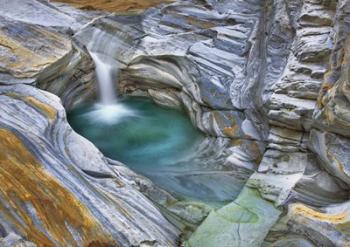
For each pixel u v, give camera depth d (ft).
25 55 30.86
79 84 35.86
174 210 22.57
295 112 24.43
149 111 36.76
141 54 36.09
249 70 32.35
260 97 27.78
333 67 22.48
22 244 15.89
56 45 32.83
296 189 22.86
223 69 33.55
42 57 30.94
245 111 29.94
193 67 34.09
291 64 26.66
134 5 42.70
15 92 27.17
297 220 21.04
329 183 22.75
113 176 22.71
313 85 24.70
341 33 22.13
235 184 25.52
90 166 22.82
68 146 23.77
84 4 41.83
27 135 22.40
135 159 28.71
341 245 18.80
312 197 22.53
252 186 24.49
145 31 38.45
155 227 19.98
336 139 21.47
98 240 17.37
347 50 20.58
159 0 44.45
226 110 30.68
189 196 24.38
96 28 37.27
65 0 42.19
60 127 24.88
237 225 21.49
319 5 28.37
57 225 17.37
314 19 27.73
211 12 41.01
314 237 19.92
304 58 26.14
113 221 18.52
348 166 20.58
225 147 28.84
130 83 38.91
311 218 20.71
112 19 38.65
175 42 36.76
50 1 41.06
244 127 29.17
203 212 22.54
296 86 25.22
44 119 24.75
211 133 30.71
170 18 40.22
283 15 30.27
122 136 32.07
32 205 17.98
